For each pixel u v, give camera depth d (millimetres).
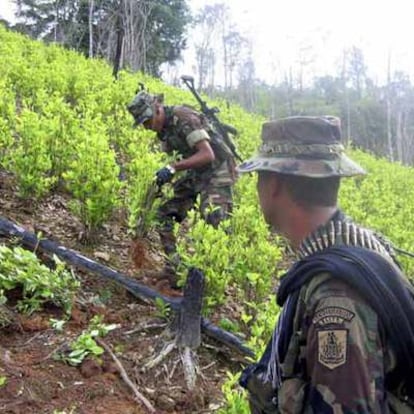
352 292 1590
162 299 4262
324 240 1739
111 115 8500
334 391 1530
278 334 1794
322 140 1788
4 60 9383
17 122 6348
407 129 62844
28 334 3820
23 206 5332
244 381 1972
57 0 30859
